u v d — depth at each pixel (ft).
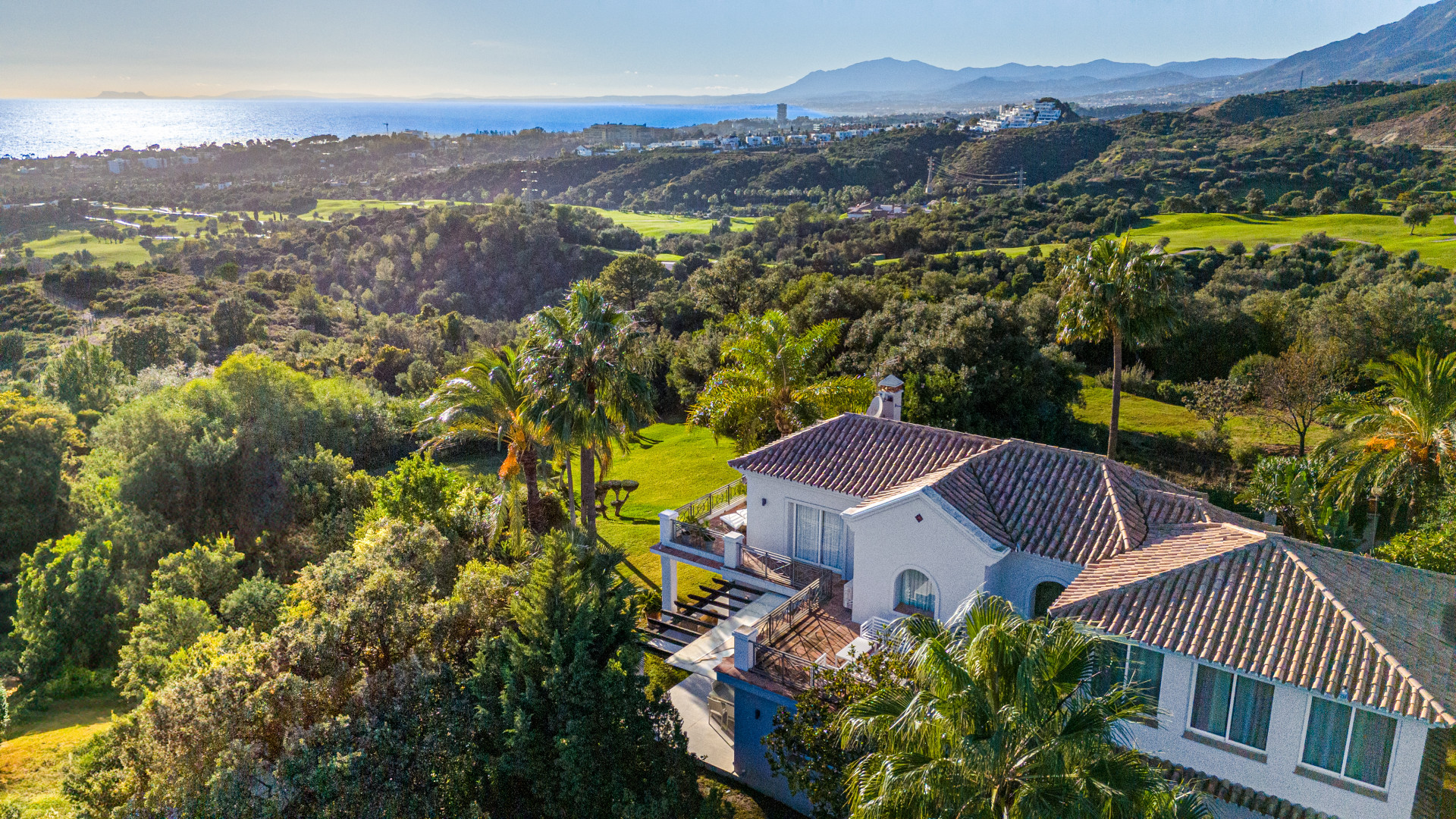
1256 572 48.11
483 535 88.17
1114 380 115.65
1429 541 75.10
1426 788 45.29
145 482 112.78
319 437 143.74
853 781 35.86
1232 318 198.29
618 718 51.13
